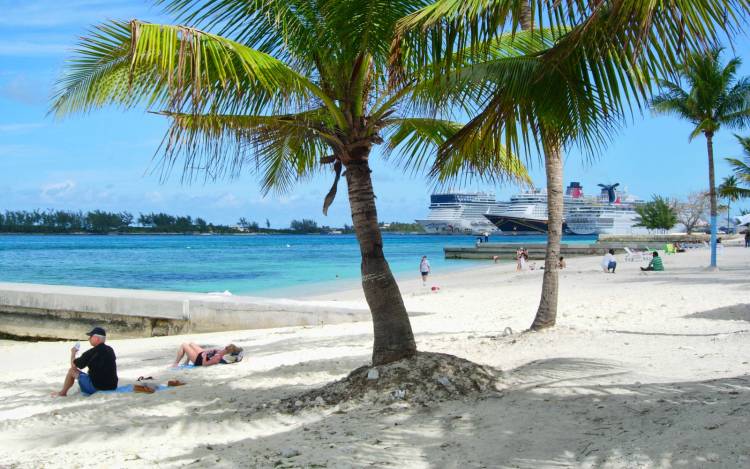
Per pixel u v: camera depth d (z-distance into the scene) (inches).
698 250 1975.9
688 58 175.3
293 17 233.8
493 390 244.5
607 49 203.0
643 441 153.6
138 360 490.3
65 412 289.7
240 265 2228.1
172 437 232.5
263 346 506.0
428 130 312.7
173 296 727.1
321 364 374.6
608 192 6825.8
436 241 6678.2
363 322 626.5
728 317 454.3
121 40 213.3
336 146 268.5
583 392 219.5
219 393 313.7
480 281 1210.6
